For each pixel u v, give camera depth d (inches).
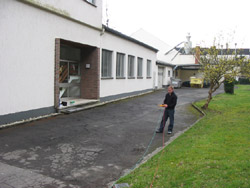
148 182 164.9
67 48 481.7
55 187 161.8
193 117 455.2
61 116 384.2
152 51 956.0
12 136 266.5
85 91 528.1
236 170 172.4
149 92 910.4
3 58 296.7
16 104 318.0
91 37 492.1
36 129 300.8
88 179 177.9
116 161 217.5
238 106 591.8
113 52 606.9
